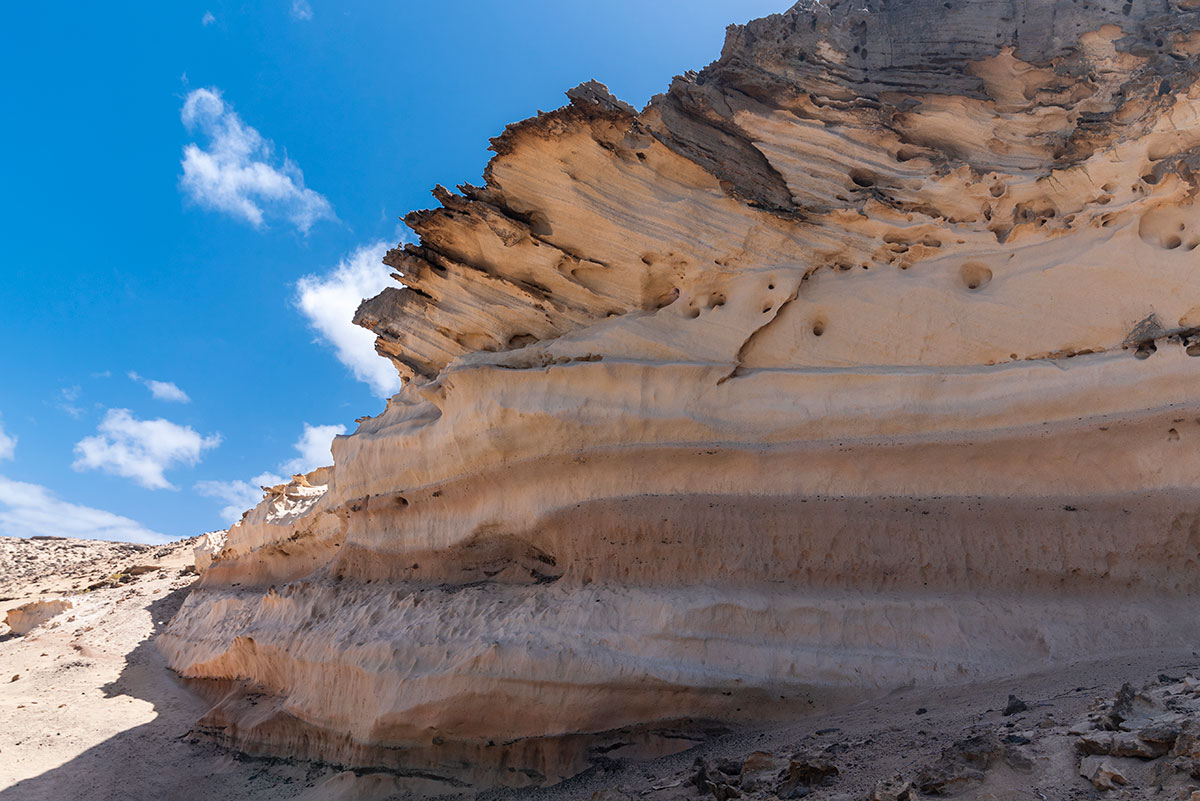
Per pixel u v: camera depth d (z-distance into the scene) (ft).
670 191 35.53
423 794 33.53
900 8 37.91
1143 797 14.28
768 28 37.40
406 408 44.91
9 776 41.47
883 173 34.53
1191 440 27.71
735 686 28.99
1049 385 29.78
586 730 30.81
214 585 65.57
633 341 35.73
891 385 31.78
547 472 36.17
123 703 52.54
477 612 35.99
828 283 33.94
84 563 103.81
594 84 34.83
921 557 29.99
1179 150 29.91
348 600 43.45
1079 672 24.31
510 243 37.50
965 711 23.08
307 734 40.81
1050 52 35.19
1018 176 32.71
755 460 32.60
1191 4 34.32
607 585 33.65
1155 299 29.27
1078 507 28.81
